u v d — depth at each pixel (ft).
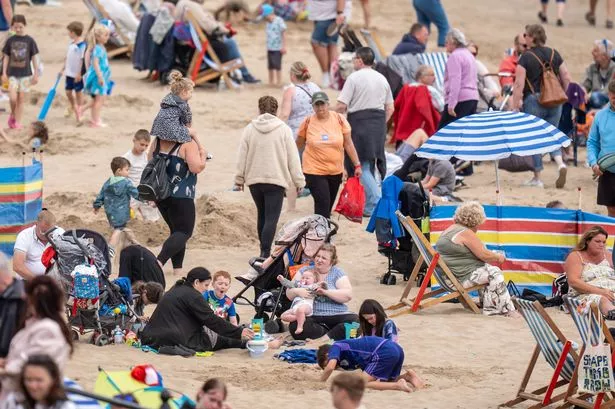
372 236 157.79
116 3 249.75
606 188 142.92
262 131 138.92
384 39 287.28
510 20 322.14
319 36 232.12
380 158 163.43
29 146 189.57
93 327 109.29
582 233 133.59
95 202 139.54
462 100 182.09
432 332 117.91
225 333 109.60
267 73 250.57
